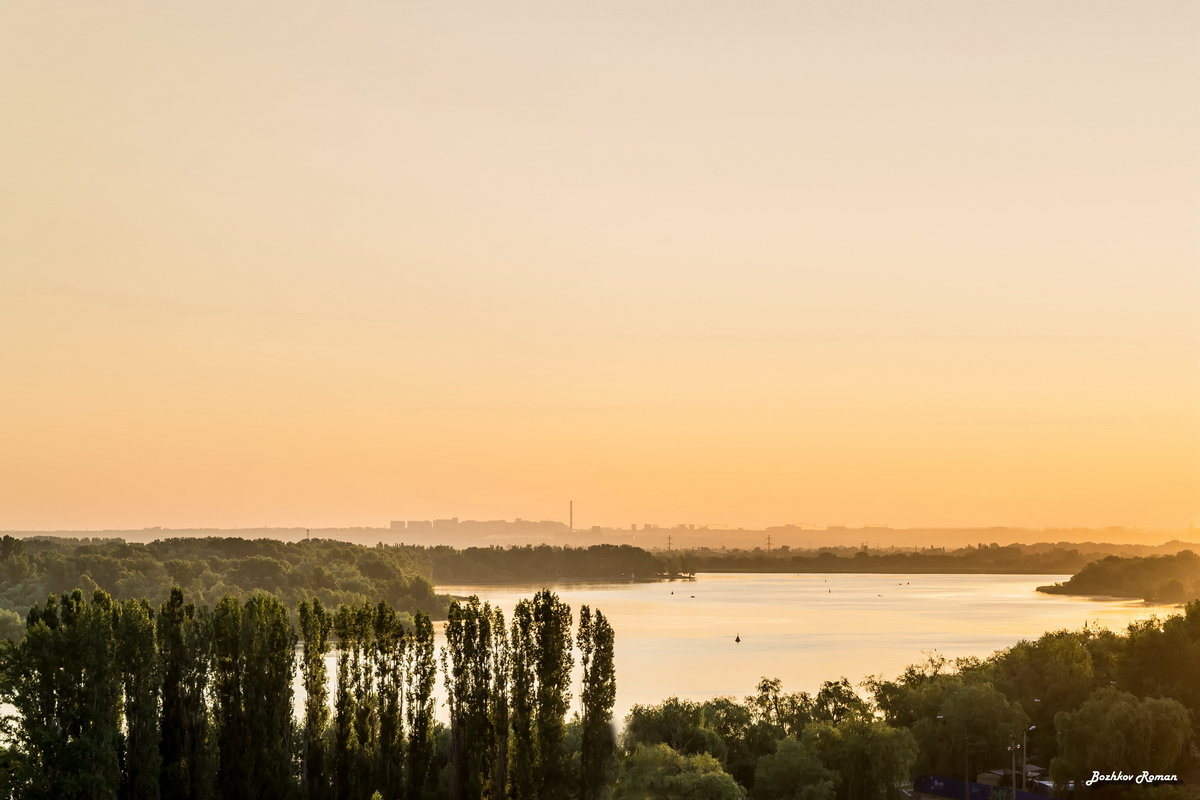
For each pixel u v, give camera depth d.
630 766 136.62
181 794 120.56
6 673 111.62
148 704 116.75
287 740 127.06
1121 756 147.12
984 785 158.00
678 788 128.00
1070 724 151.75
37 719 110.12
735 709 166.25
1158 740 149.25
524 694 131.00
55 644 110.25
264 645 126.12
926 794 162.25
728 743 161.50
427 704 132.38
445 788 131.00
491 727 130.50
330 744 129.88
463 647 131.62
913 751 146.38
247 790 123.44
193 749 122.25
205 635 124.94
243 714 124.88
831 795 139.50
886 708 185.88
